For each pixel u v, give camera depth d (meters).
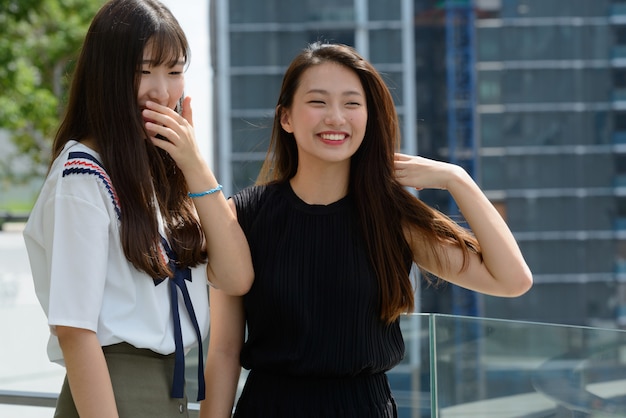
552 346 2.30
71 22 15.50
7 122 14.03
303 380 1.92
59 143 1.82
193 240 1.83
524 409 2.32
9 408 3.00
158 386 1.77
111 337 1.71
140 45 1.74
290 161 2.07
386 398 1.98
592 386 2.27
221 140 8.56
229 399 2.04
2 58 13.59
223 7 8.68
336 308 1.92
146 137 1.80
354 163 2.00
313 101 1.92
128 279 1.73
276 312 1.93
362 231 1.97
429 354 2.47
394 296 1.94
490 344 2.35
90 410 1.65
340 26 8.74
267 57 8.66
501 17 8.77
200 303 1.86
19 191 21.52
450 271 2.02
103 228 1.70
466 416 2.37
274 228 1.98
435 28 8.78
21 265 11.27
